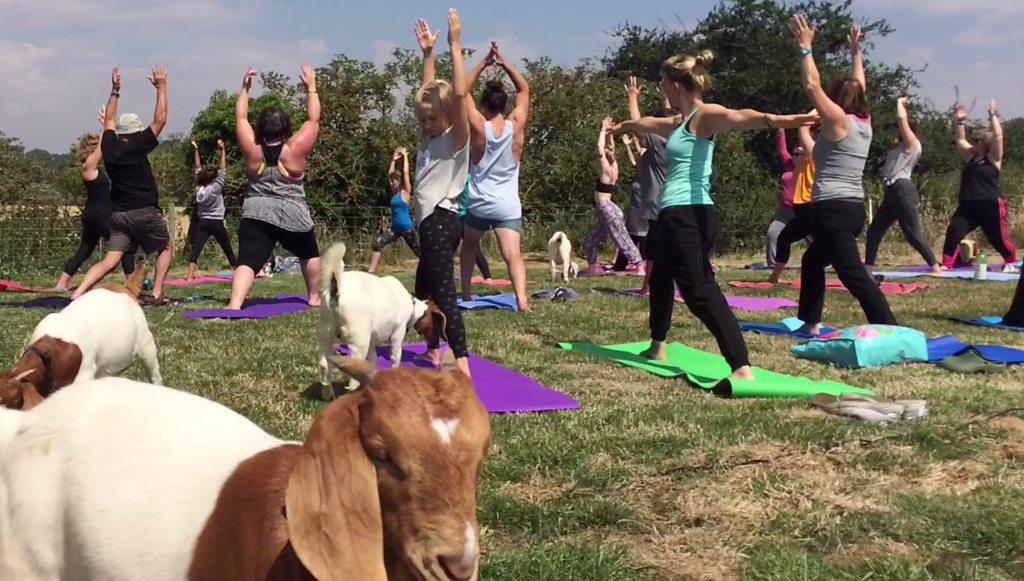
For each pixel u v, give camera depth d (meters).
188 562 2.02
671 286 7.44
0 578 2.26
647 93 24.88
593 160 22.42
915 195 14.79
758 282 14.13
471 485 1.73
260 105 21.00
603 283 14.40
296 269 17.75
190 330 8.50
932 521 3.88
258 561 1.92
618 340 8.67
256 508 1.98
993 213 15.76
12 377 4.19
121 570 2.07
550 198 23.20
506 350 7.95
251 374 6.63
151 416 2.28
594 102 23.73
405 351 7.79
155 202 10.83
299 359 7.13
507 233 10.20
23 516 2.23
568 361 7.55
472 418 1.75
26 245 17.11
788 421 5.36
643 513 4.03
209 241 19.34
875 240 15.17
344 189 21.02
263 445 2.21
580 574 3.36
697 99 6.69
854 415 5.50
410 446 1.68
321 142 20.66
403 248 20.19
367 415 1.73
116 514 2.10
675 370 7.15
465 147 6.57
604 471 4.50
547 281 14.81
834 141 7.95
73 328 5.01
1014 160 35.94
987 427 5.25
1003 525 3.80
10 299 11.44
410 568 1.73
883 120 32.91
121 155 10.47
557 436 5.07
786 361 7.61
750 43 35.53
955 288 13.17
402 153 15.41
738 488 4.32
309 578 1.83
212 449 2.19
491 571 3.38
